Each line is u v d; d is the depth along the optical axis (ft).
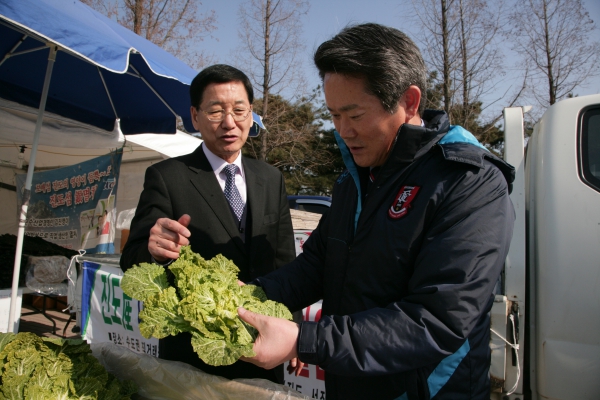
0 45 11.37
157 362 5.29
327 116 69.41
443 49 43.16
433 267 3.91
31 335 5.46
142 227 6.34
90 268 12.79
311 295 5.78
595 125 7.48
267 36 46.11
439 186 4.19
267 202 7.47
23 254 16.12
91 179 18.61
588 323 6.75
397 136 4.32
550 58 47.98
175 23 46.26
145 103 14.02
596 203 7.00
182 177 6.78
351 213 5.04
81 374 5.18
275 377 6.82
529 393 7.76
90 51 8.16
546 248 7.19
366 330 3.82
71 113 14.46
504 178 4.30
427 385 4.33
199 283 4.79
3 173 24.40
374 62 3.92
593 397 6.69
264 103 47.57
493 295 4.63
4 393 4.85
